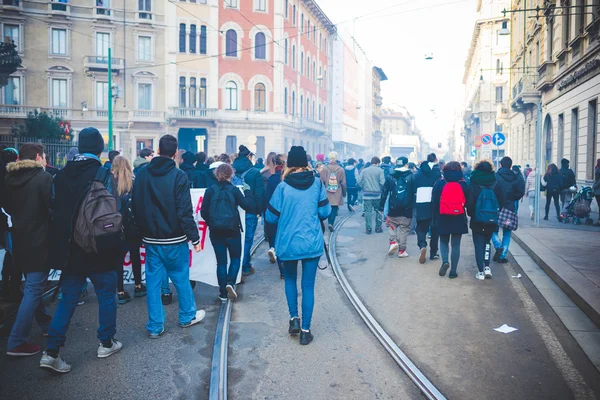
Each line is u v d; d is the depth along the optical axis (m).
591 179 16.50
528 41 26.48
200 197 6.72
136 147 38.72
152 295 5.03
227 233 6.16
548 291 6.72
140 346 4.82
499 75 53.09
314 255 4.91
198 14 38.84
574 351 4.69
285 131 42.94
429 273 7.92
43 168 4.43
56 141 26.36
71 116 37.28
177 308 6.11
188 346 4.83
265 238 11.09
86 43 37.41
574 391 3.86
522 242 10.22
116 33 37.81
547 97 22.52
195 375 4.17
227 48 39.81
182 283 5.27
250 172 7.73
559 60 20.09
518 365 4.36
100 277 4.41
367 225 12.39
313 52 52.25
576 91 17.80
